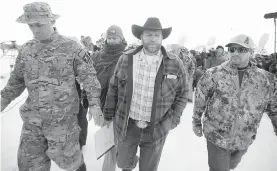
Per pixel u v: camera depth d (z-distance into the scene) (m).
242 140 1.93
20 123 3.84
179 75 1.85
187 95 1.97
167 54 1.79
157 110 1.83
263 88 1.83
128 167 2.07
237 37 1.80
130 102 1.84
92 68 1.79
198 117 2.12
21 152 1.80
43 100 1.68
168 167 2.81
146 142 1.95
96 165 2.73
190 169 2.78
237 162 2.17
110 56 2.40
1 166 2.47
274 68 5.37
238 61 1.79
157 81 1.79
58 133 1.74
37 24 1.55
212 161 2.04
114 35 2.36
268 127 4.45
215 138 1.96
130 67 1.81
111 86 2.00
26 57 1.67
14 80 1.80
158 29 1.69
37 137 1.77
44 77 1.66
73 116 1.81
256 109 1.87
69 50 1.69
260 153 3.29
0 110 1.87
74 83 1.77
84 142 3.10
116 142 2.11
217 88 1.91
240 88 1.84
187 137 3.84
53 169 2.55
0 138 2.99
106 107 2.06
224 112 1.90
